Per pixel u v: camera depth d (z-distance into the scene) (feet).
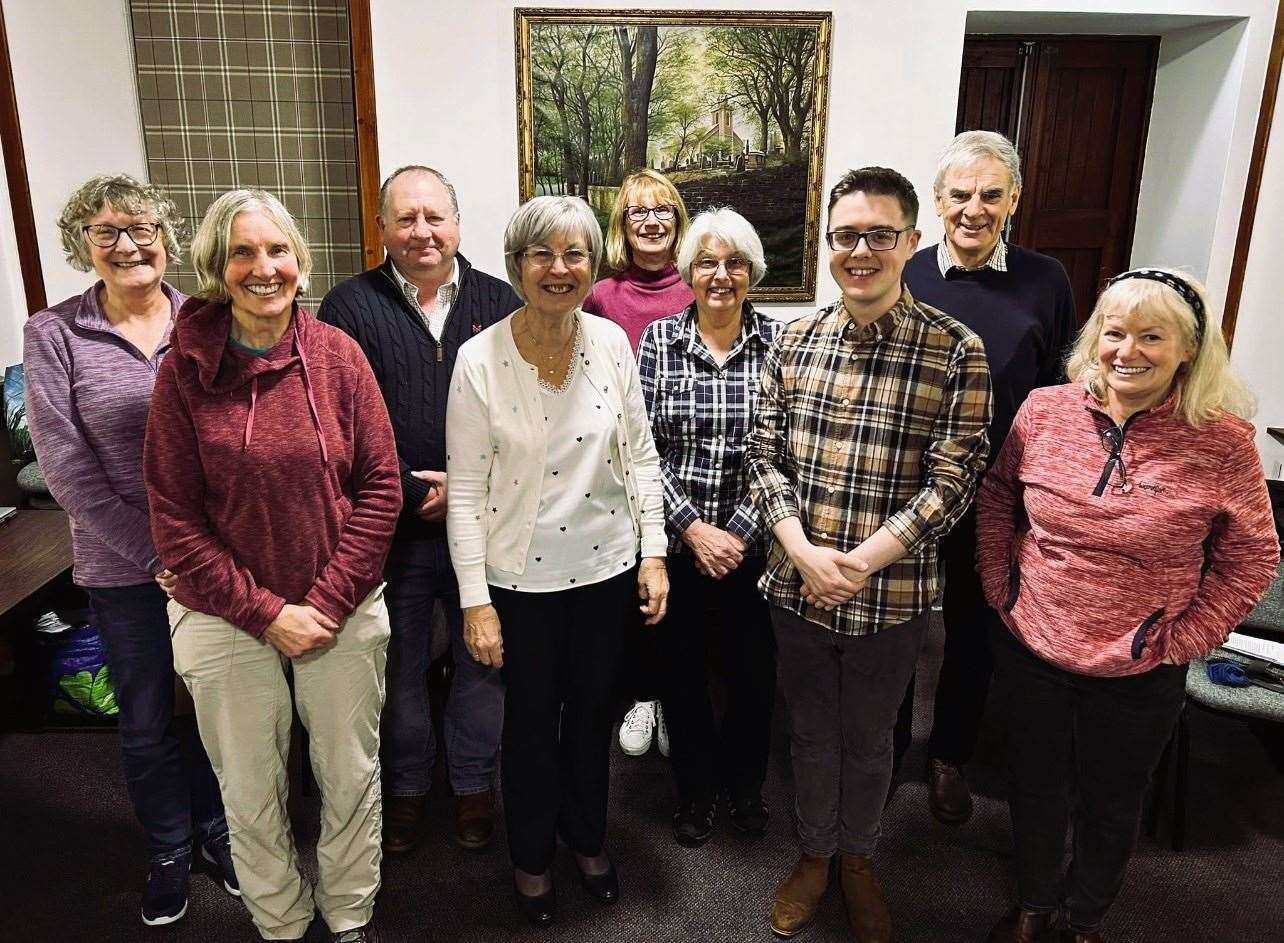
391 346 6.25
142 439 5.42
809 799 5.88
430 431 6.34
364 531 5.17
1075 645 4.93
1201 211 11.23
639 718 8.13
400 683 6.68
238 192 4.73
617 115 10.21
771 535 5.74
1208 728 8.47
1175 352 4.46
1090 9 10.36
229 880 6.27
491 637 5.42
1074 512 4.87
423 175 6.26
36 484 9.82
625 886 6.44
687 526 6.19
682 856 6.75
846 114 10.46
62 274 10.64
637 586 6.19
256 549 4.92
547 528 5.36
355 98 10.11
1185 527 4.64
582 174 10.36
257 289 4.64
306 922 5.74
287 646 4.94
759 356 6.41
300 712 5.43
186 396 4.68
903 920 6.13
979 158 6.39
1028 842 5.51
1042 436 5.12
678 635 6.51
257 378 4.80
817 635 5.54
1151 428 4.70
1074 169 12.10
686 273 6.25
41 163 10.30
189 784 6.38
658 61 10.09
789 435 5.60
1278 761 7.82
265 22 10.31
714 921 6.12
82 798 7.36
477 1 9.75
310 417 4.91
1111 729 5.03
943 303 6.79
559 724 6.04
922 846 6.86
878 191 4.79
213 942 5.91
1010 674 5.38
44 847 6.81
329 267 11.06
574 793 6.10
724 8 10.04
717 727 8.16
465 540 5.39
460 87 9.99
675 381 6.38
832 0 10.11
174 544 4.77
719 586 6.45
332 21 10.35
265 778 5.29
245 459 4.74
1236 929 6.03
